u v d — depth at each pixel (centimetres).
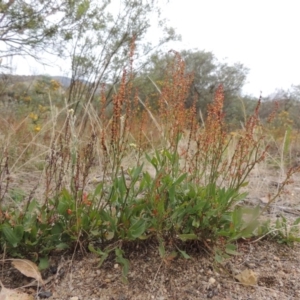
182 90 180
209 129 176
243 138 172
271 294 144
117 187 161
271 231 181
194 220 155
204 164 186
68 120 177
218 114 168
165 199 162
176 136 180
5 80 602
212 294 143
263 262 166
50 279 150
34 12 546
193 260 160
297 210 250
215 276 153
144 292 144
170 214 159
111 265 157
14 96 610
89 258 159
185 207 161
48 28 565
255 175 301
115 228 155
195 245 165
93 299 140
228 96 1354
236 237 157
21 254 157
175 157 175
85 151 174
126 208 159
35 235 154
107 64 614
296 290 146
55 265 157
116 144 165
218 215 158
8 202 208
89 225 159
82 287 146
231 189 166
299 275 157
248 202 258
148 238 166
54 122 224
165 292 144
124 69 161
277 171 368
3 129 339
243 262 164
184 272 154
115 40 639
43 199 205
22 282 149
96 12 600
